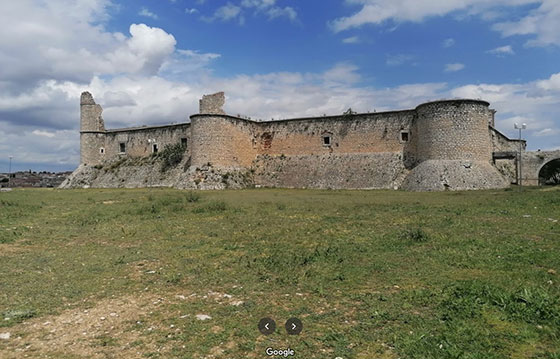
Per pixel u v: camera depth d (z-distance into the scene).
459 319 4.78
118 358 4.11
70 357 4.16
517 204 16.19
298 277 6.72
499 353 3.96
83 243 10.27
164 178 51.38
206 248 9.31
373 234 10.40
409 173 38.81
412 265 7.25
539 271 6.54
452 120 35.72
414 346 4.15
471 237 9.50
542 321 4.64
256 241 9.98
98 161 59.28
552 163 45.41
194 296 5.99
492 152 39.94
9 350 4.32
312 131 47.03
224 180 44.22
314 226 12.12
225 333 4.64
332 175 43.81
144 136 56.22
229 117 46.44
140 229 12.30
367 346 4.23
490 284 5.87
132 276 7.12
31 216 16.16
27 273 7.35
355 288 6.10
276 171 47.97
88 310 5.50
